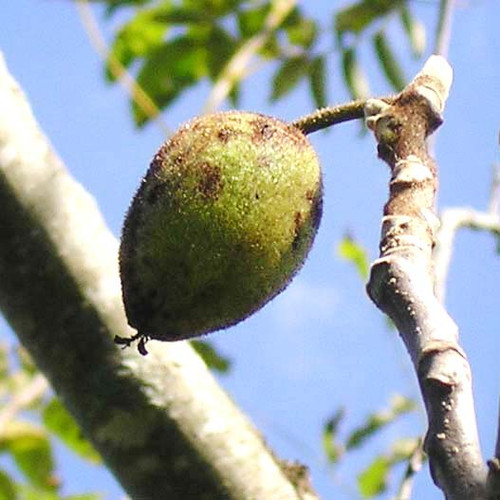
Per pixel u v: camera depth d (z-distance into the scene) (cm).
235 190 625
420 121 622
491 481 439
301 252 644
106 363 732
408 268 551
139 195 638
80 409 742
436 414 480
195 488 730
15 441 1076
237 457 736
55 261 736
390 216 582
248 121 664
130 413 731
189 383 741
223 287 619
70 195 755
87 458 1088
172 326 623
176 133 661
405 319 532
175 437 731
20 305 740
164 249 616
